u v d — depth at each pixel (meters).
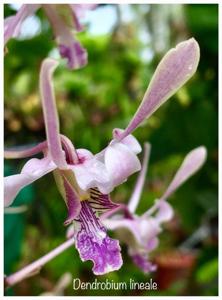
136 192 0.14
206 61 0.21
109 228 0.13
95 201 0.10
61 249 0.11
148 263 0.14
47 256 0.11
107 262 0.09
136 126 0.09
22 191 0.16
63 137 0.09
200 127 0.21
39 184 0.21
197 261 0.21
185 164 0.13
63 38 0.12
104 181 0.09
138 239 0.13
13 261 0.17
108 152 0.09
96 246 0.09
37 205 0.21
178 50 0.08
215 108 0.21
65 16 0.12
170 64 0.09
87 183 0.09
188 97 0.21
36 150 0.09
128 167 0.09
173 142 0.21
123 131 0.09
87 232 0.09
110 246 0.09
